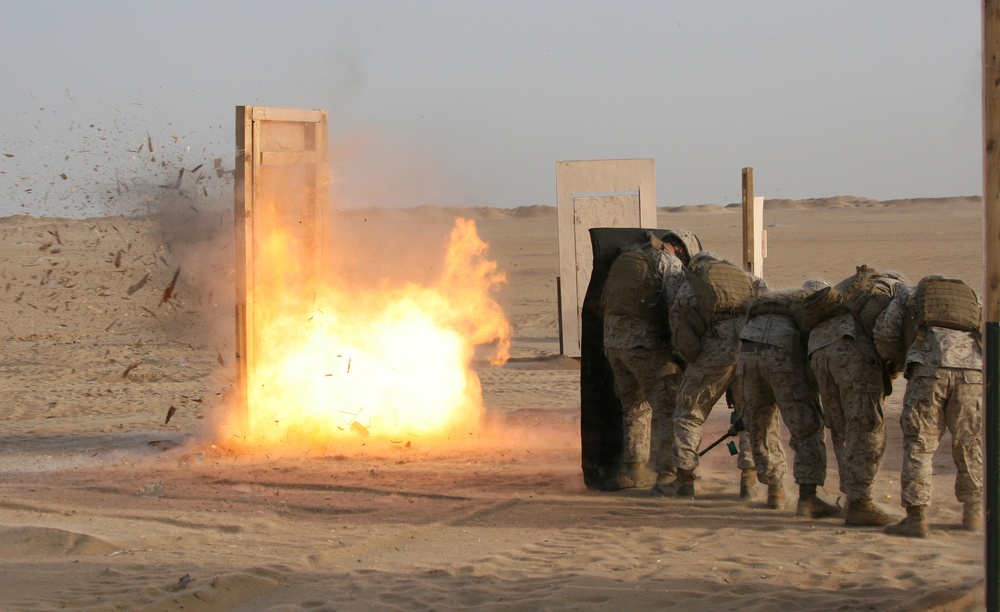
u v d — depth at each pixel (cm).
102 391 1641
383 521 770
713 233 8481
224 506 824
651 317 855
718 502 822
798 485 841
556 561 642
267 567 625
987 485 450
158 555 668
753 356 767
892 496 822
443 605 554
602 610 539
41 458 1072
